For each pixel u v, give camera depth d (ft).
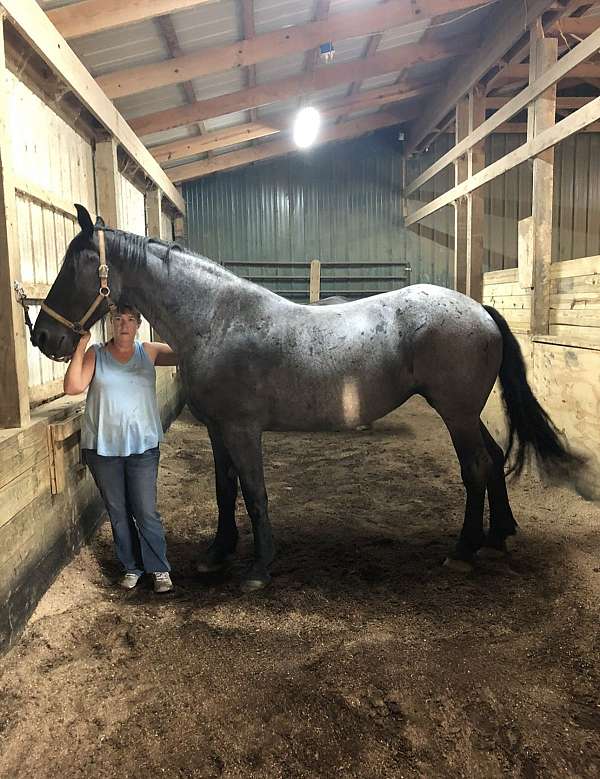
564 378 11.98
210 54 14.76
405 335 8.14
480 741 5.17
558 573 8.28
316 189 30.42
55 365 10.42
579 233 29.19
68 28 10.49
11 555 6.62
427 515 11.00
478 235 20.35
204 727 5.37
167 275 7.91
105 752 5.09
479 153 19.99
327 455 15.49
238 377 7.88
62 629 6.94
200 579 8.53
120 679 6.09
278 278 30.89
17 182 8.52
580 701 5.66
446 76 23.38
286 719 5.45
